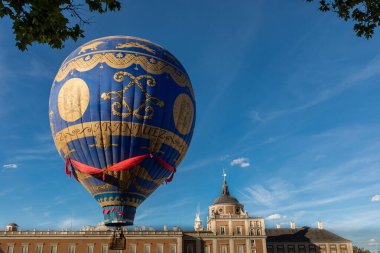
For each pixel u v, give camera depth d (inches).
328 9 757.3
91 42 1449.3
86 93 1330.0
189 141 1507.1
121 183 1334.9
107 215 1358.3
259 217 3949.3
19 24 573.0
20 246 3595.0
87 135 1315.2
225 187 4552.2
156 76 1381.6
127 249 3659.0
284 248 4303.6
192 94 1515.7
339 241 4340.6
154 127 1342.3
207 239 3838.6
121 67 1355.8
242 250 3821.4
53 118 1402.6
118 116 1311.5
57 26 588.4
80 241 3624.5
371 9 724.7
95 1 604.1
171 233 3732.8
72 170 1381.6
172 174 1467.8
